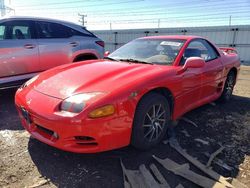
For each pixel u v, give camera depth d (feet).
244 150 10.14
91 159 9.11
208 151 9.91
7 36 15.42
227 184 7.73
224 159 9.37
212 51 14.38
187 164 8.84
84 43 18.95
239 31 57.98
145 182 7.76
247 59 58.13
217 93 14.65
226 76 15.24
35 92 9.38
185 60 11.75
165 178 8.07
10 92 17.79
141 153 9.57
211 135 11.39
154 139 9.86
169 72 10.30
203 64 11.11
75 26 19.02
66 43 17.90
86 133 7.99
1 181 7.78
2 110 14.14
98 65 10.96
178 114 11.20
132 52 12.94
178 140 10.75
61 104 8.33
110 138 8.36
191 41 12.84
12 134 11.03
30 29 16.44
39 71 16.78
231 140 10.98
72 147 8.25
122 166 8.61
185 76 11.00
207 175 8.28
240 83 25.03
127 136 8.81
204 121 13.02
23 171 8.32
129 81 9.02
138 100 8.86
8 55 15.20
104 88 8.57
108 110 8.08
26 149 9.70
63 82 9.41
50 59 17.15
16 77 15.75
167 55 11.86
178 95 10.75
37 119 8.64
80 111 7.91
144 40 13.92
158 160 9.00
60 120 8.01
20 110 9.69
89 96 8.24
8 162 8.79
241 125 12.69
